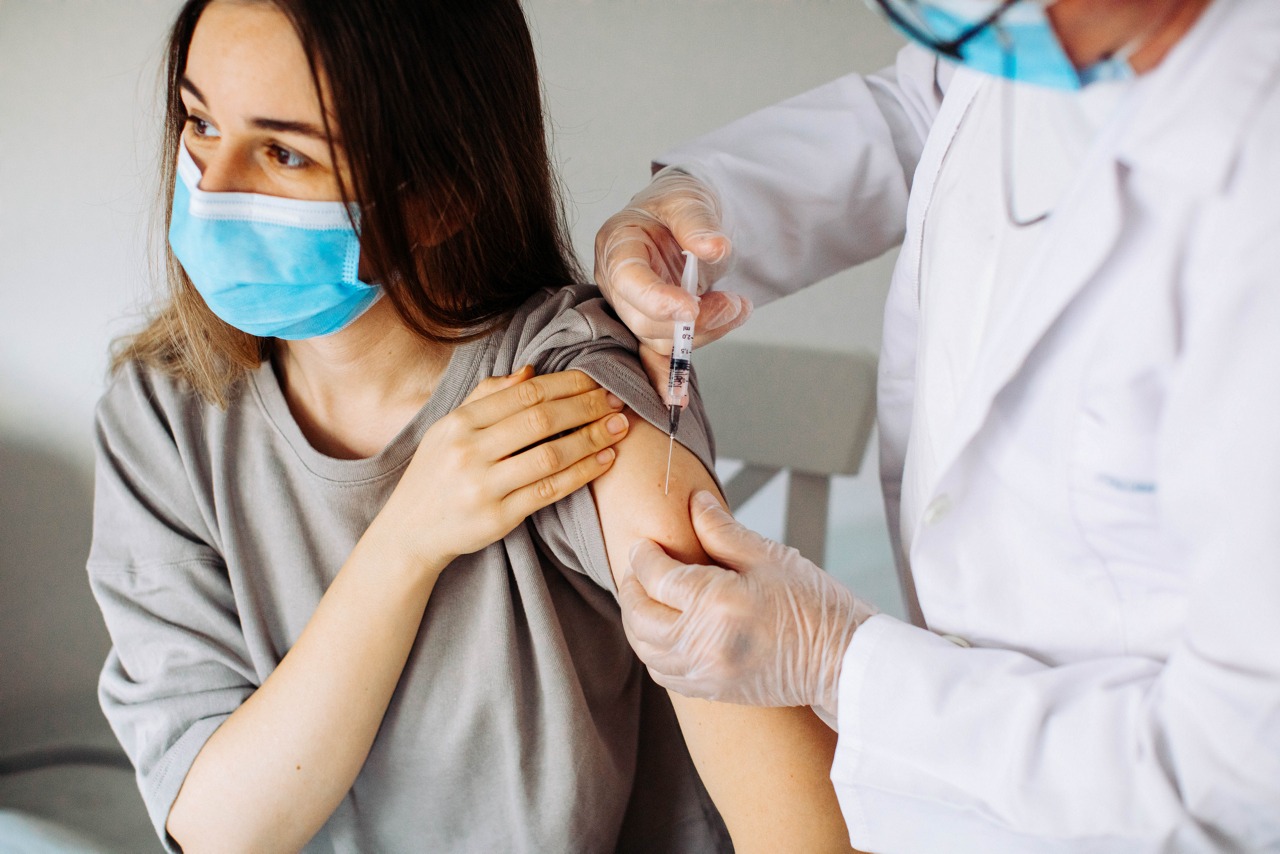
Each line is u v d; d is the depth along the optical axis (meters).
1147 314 0.78
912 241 1.20
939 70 1.42
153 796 1.24
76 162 2.06
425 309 1.15
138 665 1.31
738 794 1.10
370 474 1.23
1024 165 0.97
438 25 1.06
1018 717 0.87
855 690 0.94
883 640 0.96
